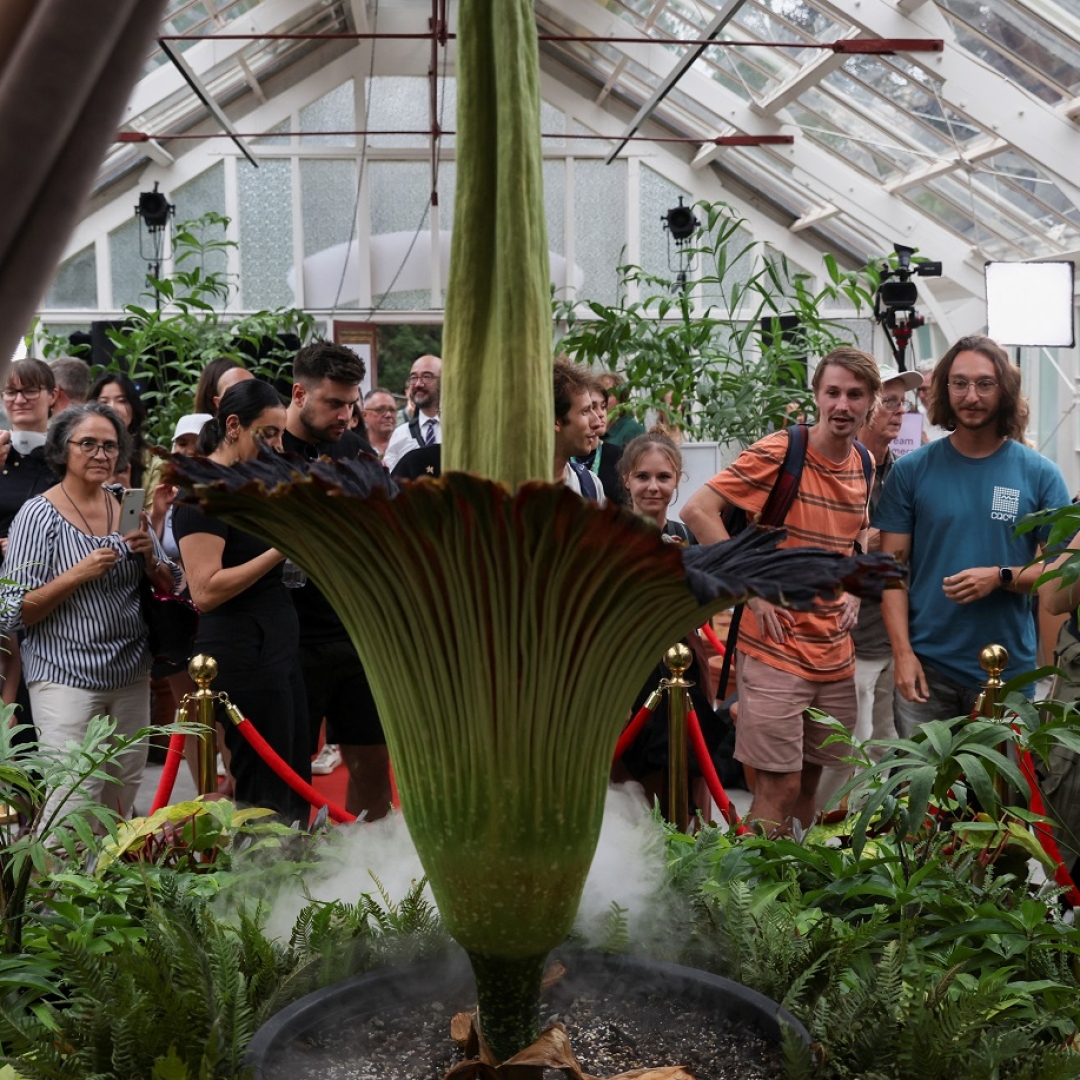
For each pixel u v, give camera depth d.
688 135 13.02
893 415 4.59
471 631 0.77
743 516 3.41
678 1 10.10
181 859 1.86
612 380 5.55
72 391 4.89
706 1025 1.11
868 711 3.93
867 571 0.78
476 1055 1.00
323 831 1.92
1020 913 1.57
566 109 13.18
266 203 13.06
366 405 6.84
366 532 0.75
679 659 2.66
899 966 1.19
